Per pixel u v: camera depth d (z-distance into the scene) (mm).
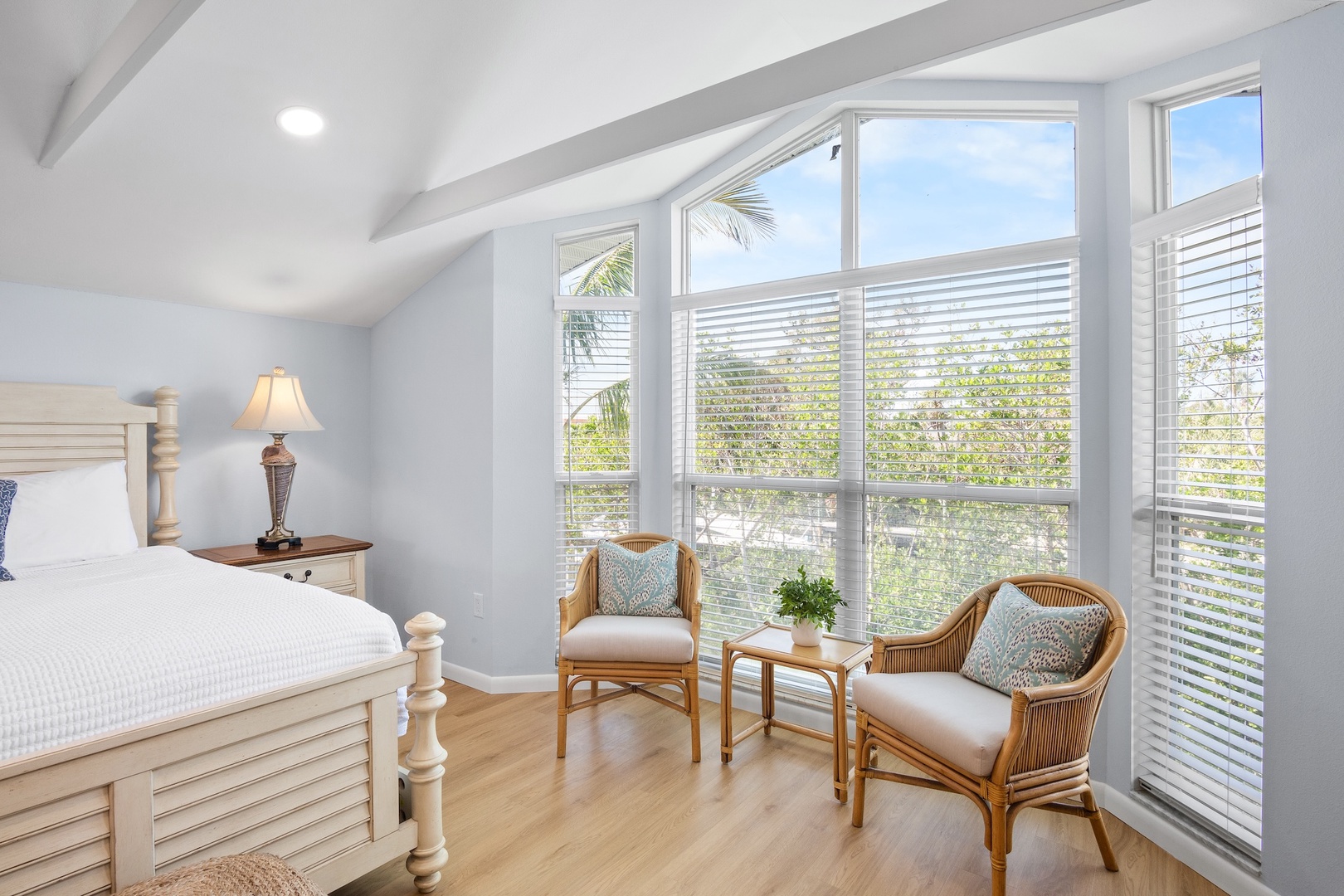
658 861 2055
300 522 3756
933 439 2723
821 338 3008
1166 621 2209
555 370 3480
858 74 1881
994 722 1904
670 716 3146
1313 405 1675
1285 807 1738
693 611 2838
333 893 1918
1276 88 1787
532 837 2174
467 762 2676
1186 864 2020
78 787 1333
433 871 1917
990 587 2389
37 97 2041
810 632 2586
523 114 2486
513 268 3387
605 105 2545
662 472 3502
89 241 2721
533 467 3438
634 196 3389
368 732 1820
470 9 1937
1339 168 1625
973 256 2607
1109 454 2346
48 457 2840
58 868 1327
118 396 3119
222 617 1732
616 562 3068
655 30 2203
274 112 2229
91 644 1507
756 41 2381
